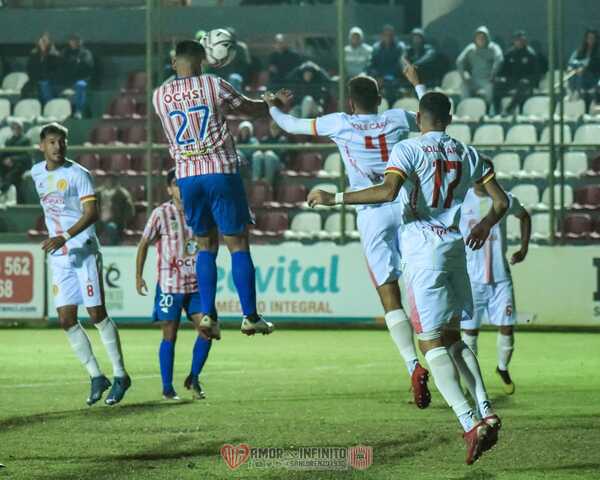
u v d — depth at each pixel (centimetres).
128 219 6938
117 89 7519
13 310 6844
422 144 2512
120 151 6956
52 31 7694
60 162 3516
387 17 7712
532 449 2684
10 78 7681
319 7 7312
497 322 3775
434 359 2494
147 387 4044
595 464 2494
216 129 2956
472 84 7019
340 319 6619
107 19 7619
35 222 7056
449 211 2528
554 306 6425
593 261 6397
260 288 6694
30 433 2950
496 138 6962
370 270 3381
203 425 3083
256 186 6969
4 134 7481
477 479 2331
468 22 7394
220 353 5331
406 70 3419
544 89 6969
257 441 2800
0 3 7744
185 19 7131
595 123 6719
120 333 6431
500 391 3906
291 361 4962
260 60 7212
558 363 4847
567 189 6669
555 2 6412
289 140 7012
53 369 4641
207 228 3027
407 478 2338
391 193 2470
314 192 2508
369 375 4412
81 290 3497
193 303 3669
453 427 3028
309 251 6650
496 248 3781
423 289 2509
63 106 7469
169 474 2378
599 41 6819
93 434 2928
